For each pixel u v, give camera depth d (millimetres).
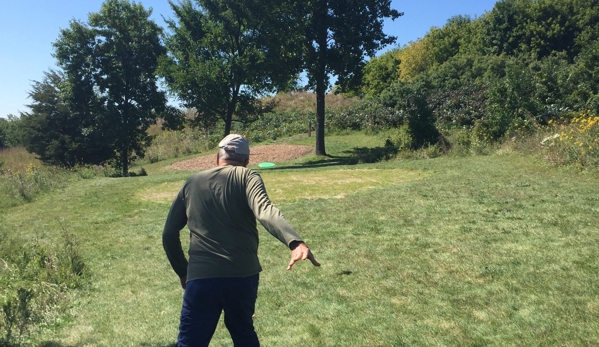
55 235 9984
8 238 9320
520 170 13109
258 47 25172
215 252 2836
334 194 12484
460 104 28938
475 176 12703
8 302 4961
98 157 30031
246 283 2850
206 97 25375
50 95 30484
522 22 44719
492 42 46406
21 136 30703
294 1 24516
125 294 6168
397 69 50812
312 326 4539
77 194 14938
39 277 6730
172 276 6777
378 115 30938
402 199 10359
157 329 4848
